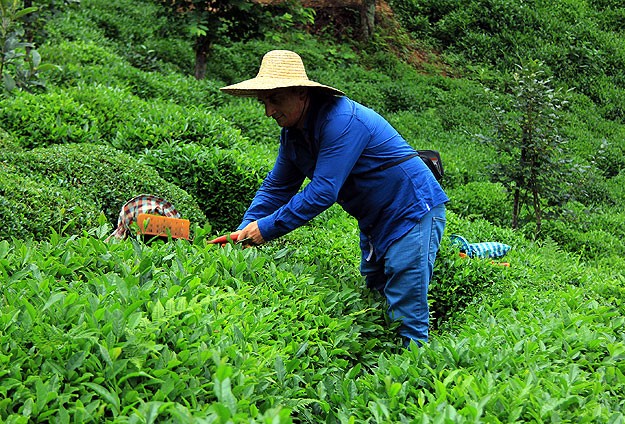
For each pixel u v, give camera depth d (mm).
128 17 16172
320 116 4086
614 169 16047
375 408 2729
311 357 3381
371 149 4176
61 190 5453
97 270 3551
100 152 6258
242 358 2777
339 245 5863
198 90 12602
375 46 19516
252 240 4211
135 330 2729
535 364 3215
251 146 8945
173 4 13914
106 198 5961
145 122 8062
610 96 20281
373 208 4293
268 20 14125
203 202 7195
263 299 3592
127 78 11492
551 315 4051
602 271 7316
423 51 20688
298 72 4070
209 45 14008
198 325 2936
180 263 3576
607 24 23984
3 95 8109
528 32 21844
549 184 10258
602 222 11789
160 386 2600
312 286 3943
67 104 7734
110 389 2479
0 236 4660
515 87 10281
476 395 2762
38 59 8680
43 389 2363
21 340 2621
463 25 21469
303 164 4375
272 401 2740
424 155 4715
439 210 4348
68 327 2773
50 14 11812
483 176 12797
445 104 17406
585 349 3543
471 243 7676
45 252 3600
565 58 21031
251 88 3953
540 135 10109
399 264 4266
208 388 2680
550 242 8484
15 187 4996
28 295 3027
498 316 4281
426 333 4359
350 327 3773
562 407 2852
